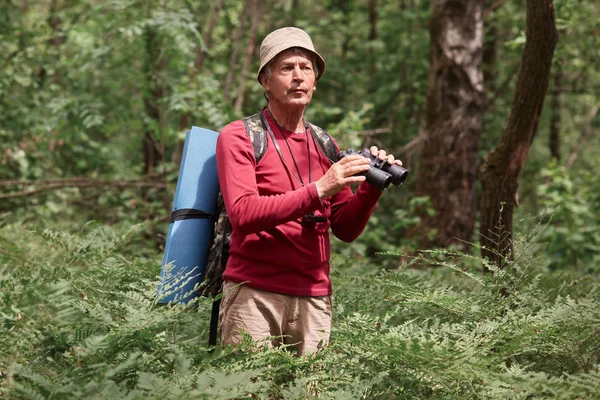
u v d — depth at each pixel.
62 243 3.87
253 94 12.78
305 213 2.73
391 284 3.81
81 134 9.48
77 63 9.21
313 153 3.06
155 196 10.16
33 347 2.72
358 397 2.62
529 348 2.92
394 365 2.85
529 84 4.14
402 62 13.13
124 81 9.25
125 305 2.90
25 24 11.57
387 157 3.01
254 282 2.88
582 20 8.44
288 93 2.96
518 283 3.52
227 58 13.45
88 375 2.33
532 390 2.39
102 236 5.38
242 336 2.81
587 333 2.95
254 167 2.94
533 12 3.97
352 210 3.12
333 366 2.92
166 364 2.65
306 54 3.01
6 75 9.38
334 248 8.06
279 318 2.92
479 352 2.72
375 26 13.91
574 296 4.00
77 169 10.83
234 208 2.79
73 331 2.78
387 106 12.63
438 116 7.73
